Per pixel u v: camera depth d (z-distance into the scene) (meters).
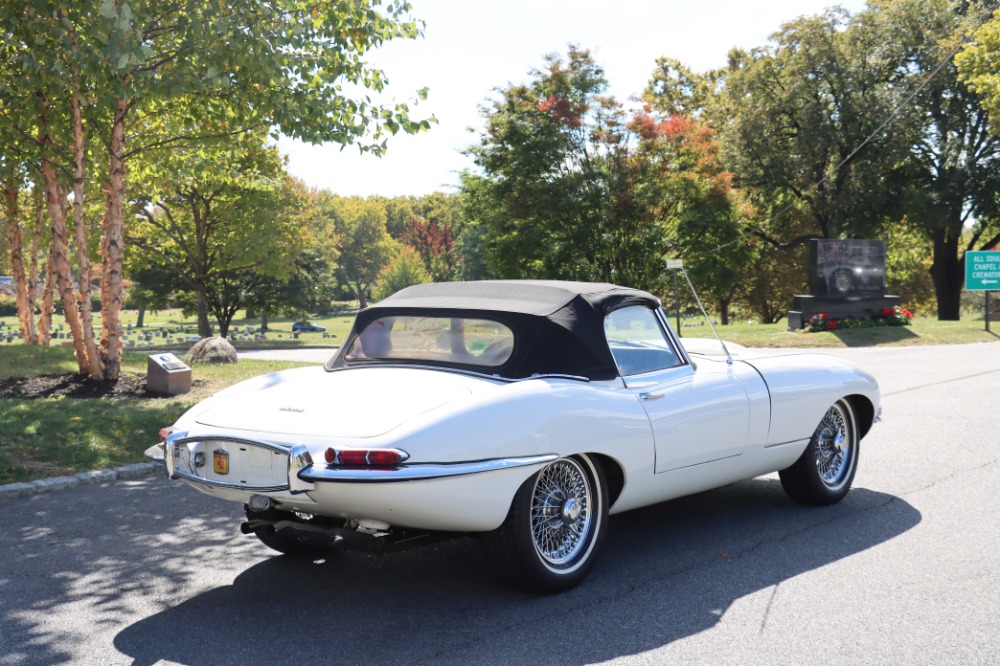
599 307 4.87
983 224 42.25
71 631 3.98
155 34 12.05
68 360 15.88
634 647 3.71
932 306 59.81
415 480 3.79
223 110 13.00
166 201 41.75
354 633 3.93
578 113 33.88
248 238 41.28
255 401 4.55
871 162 38.56
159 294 50.44
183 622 4.09
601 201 34.22
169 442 4.50
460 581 4.68
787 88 40.12
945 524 5.58
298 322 77.00
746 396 5.43
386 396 4.28
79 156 12.63
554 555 4.47
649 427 4.77
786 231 49.38
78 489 7.04
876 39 39.44
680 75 49.56
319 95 12.30
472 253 87.88
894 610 4.09
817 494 6.08
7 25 10.79
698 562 4.92
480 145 35.44
